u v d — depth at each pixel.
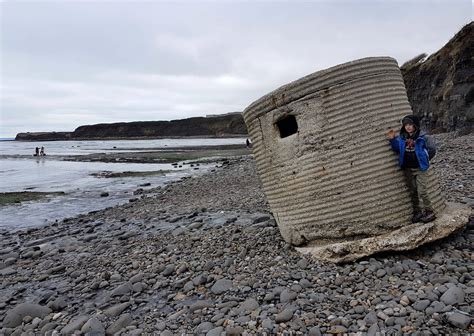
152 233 10.41
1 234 13.25
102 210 16.41
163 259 7.70
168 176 28.95
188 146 80.81
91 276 7.56
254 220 9.33
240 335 4.40
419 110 42.66
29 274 8.31
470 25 38.28
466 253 5.59
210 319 4.95
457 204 6.89
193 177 25.58
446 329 3.91
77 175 31.83
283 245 6.94
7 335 5.53
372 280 5.23
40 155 61.19
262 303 5.15
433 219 5.98
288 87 6.15
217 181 21.00
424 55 49.72
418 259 5.66
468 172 11.45
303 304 4.81
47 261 9.02
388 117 6.08
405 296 4.57
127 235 10.50
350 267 5.63
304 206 6.34
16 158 56.78
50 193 22.19
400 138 5.82
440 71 40.62
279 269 6.02
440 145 18.80
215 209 12.41
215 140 127.62
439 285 4.77
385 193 6.01
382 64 6.19
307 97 6.06
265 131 6.58
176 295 5.96
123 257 8.45
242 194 14.98
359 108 5.98
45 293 7.04
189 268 6.93
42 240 11.41
